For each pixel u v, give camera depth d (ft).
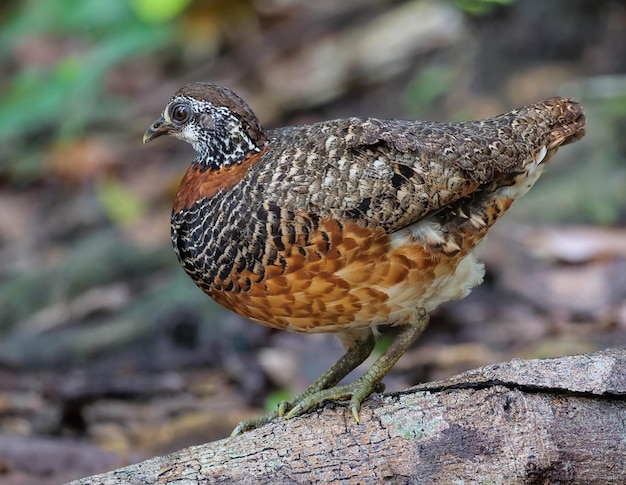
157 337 40.81
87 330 41.91
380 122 22.94
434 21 50.65
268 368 36.06
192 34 57.67
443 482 19.69
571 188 40.70
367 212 21.66
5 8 63.21
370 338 24.93
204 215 22.94
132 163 54.13
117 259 46.03
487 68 46.39
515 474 19.43
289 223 21.67
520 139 24.13
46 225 52.08
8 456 31.27
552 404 19.62
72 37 59.00
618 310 35.12
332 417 20.54
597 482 19.42
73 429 35.22
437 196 22.22
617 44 44.52
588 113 42.88
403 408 20.24
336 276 21.88
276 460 20.12
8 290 46.29
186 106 23.94
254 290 22.44
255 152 23.31
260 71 54.19
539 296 37.01
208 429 33.19
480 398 19.90
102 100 57.47
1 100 56.59
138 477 20.08
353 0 56.13
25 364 41.09
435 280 22.91
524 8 46.24
